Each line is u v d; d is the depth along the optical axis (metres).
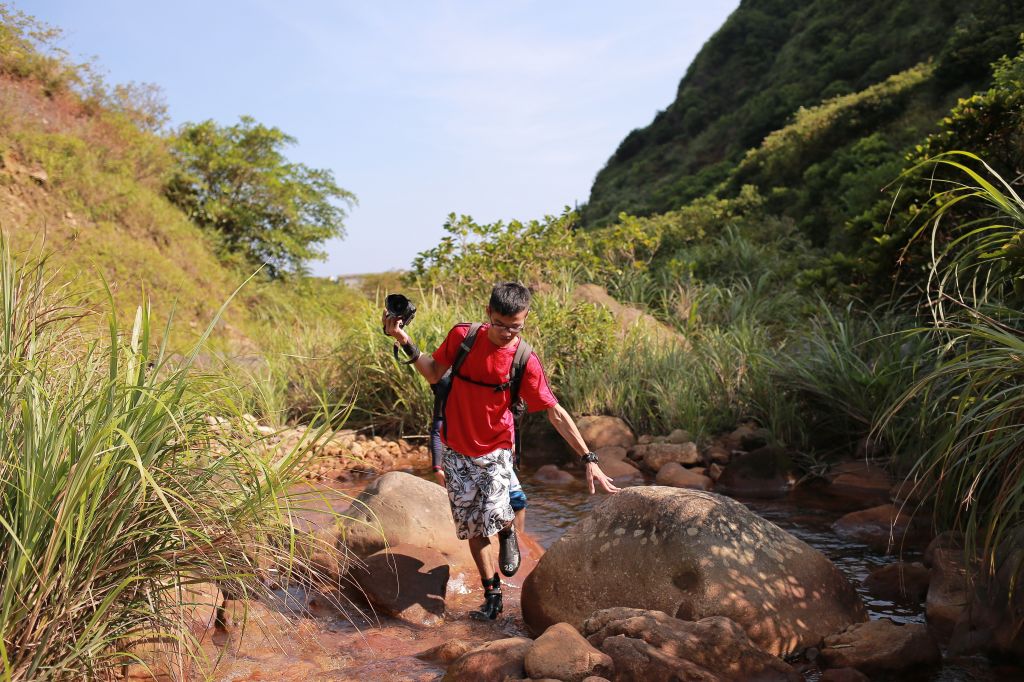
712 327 10.66
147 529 2.50
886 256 7.77
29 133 15.04
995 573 3.16
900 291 7.91
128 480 2.45
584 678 2.68
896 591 3.81
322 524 4.32
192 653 2.74
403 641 3.46
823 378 7.00
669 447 6.96
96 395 2.68
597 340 8.78
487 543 3.81
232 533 2.70
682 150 48.44
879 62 32.16
